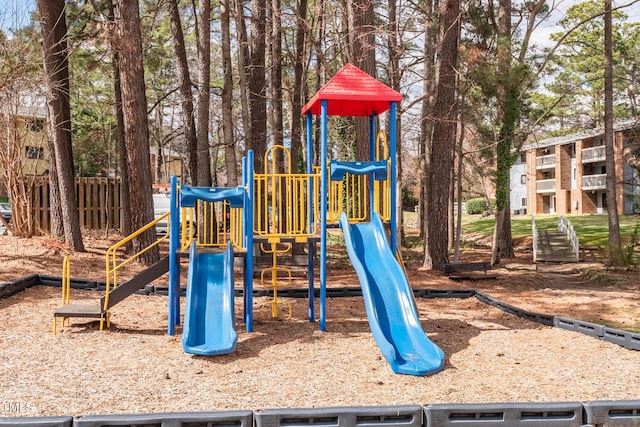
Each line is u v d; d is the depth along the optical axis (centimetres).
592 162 4544
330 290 1305
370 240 970
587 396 622
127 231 1908
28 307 1064
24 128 1831
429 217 1848
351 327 986
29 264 1423
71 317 941
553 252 2700
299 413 480
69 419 453
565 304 1409
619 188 4094
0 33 1457
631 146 2723
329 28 2748
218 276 925
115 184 2319
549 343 896
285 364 743
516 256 2712
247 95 2052
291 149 2356
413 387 649
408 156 5022
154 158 5088
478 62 1820
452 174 2870
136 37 1491
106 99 3094
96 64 1992
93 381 646
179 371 698
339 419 485
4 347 789
